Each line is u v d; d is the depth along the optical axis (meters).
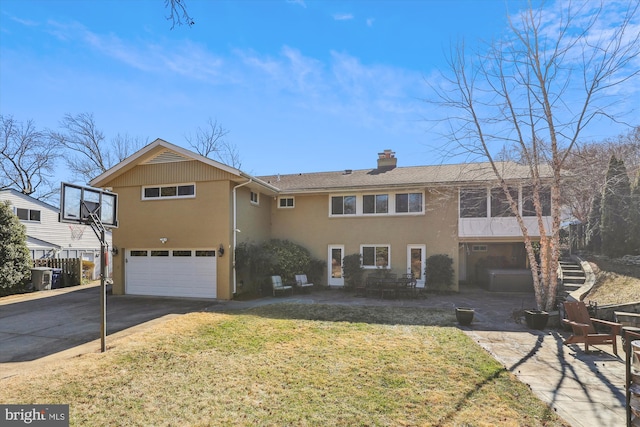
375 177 17.89
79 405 4.57
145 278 14.70
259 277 14.86
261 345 7.17
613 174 12.60
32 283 15.95
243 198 15.04
